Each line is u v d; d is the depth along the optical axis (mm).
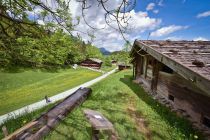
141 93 9375
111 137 4363
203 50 6914
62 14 2518
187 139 4348
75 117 5711
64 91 21375
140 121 5547
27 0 2648
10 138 3641
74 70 43688
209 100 4910
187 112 6051
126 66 42844
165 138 4504
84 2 2174
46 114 5219
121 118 5680
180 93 6582
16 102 16516
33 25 2904
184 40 9523
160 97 8281
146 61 11023
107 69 64125
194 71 4184
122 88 10492
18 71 28906
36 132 4188
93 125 3559
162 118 5777
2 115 12867
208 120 5070
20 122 5910
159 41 9492
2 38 3217
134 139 4387
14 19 2748
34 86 24078
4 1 2727
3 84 23219
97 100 7883
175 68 5215
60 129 4809
